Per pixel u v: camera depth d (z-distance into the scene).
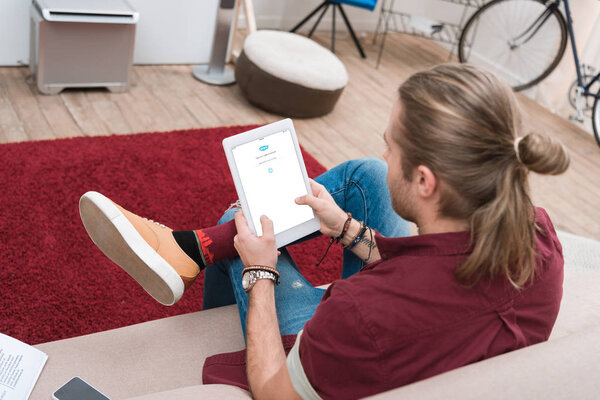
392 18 4.46
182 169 2.24
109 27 2.58
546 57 3.66
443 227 0.71
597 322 0.91
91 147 2.26
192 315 1.08
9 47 2.73
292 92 2.77
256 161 1.02
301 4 4.04
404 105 0.70
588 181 2.84
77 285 1.62
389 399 0.62
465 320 0.67
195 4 3.04
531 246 0.69
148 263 1.07
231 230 1.13
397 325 0.65
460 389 0.63
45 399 0.87
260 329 0.83
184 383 0.94
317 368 0.68
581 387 0.65
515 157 0.66
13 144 2.17
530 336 0.73
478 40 4.15
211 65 3.11
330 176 1.20
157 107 2.73
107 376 0.92
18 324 1.46
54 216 1.86
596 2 3.31
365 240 1.07
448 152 0.66
